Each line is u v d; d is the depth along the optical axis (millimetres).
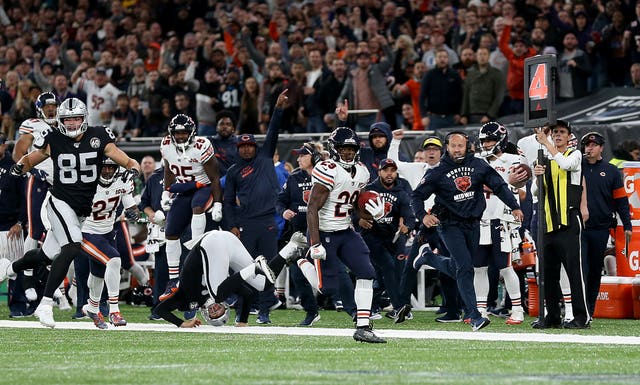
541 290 37438
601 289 43094
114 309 39188
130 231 53906
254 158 42250
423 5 68812
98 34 81312
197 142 41031
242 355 28203
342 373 24266
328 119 58188
